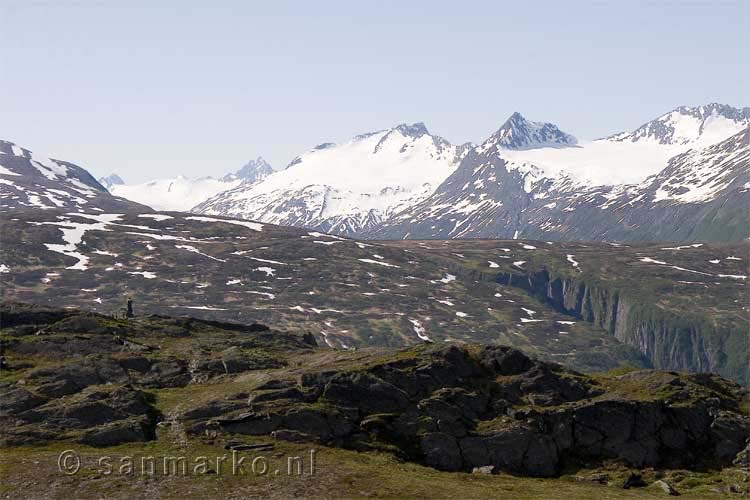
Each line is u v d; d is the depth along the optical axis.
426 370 96.81
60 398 92.25
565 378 98.81
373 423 90.31
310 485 78.56
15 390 91.62
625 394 97.56
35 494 75.12
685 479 88.38
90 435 86.12
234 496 76.25
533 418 92.81
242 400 91.81
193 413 90.12
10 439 84.81
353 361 101.44
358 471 82.25
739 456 92.81
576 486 85.69
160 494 75.88
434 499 77.56
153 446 85.38
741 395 102.00
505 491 81.69
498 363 100.62
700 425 95.19
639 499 81.44
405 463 87.19
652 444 93.06
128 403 90.94
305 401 91.94
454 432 90.88
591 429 93.25
